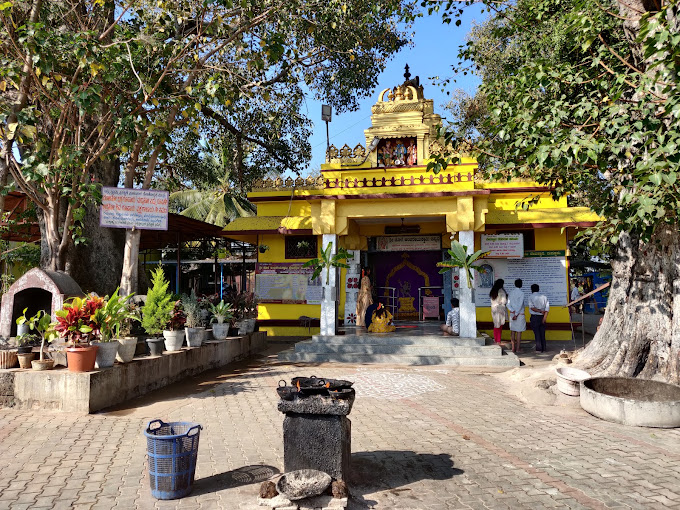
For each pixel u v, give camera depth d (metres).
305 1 11.88
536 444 5.36
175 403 7.47
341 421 4.14
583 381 6.96
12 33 8.77
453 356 11.03
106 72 9.16
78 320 7.13
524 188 14.41
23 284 8.48
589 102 6.29
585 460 4.84
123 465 4.75
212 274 24.80
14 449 5.23
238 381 9.29
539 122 6.34
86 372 6.99
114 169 13.80
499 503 3.88
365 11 14.20
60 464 4.78
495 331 12.30
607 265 18.56
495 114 7.38
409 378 9.36
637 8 7.26
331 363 11.26
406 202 12.16
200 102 9.98
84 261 12.70
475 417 6.54
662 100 5.68
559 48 9.66
